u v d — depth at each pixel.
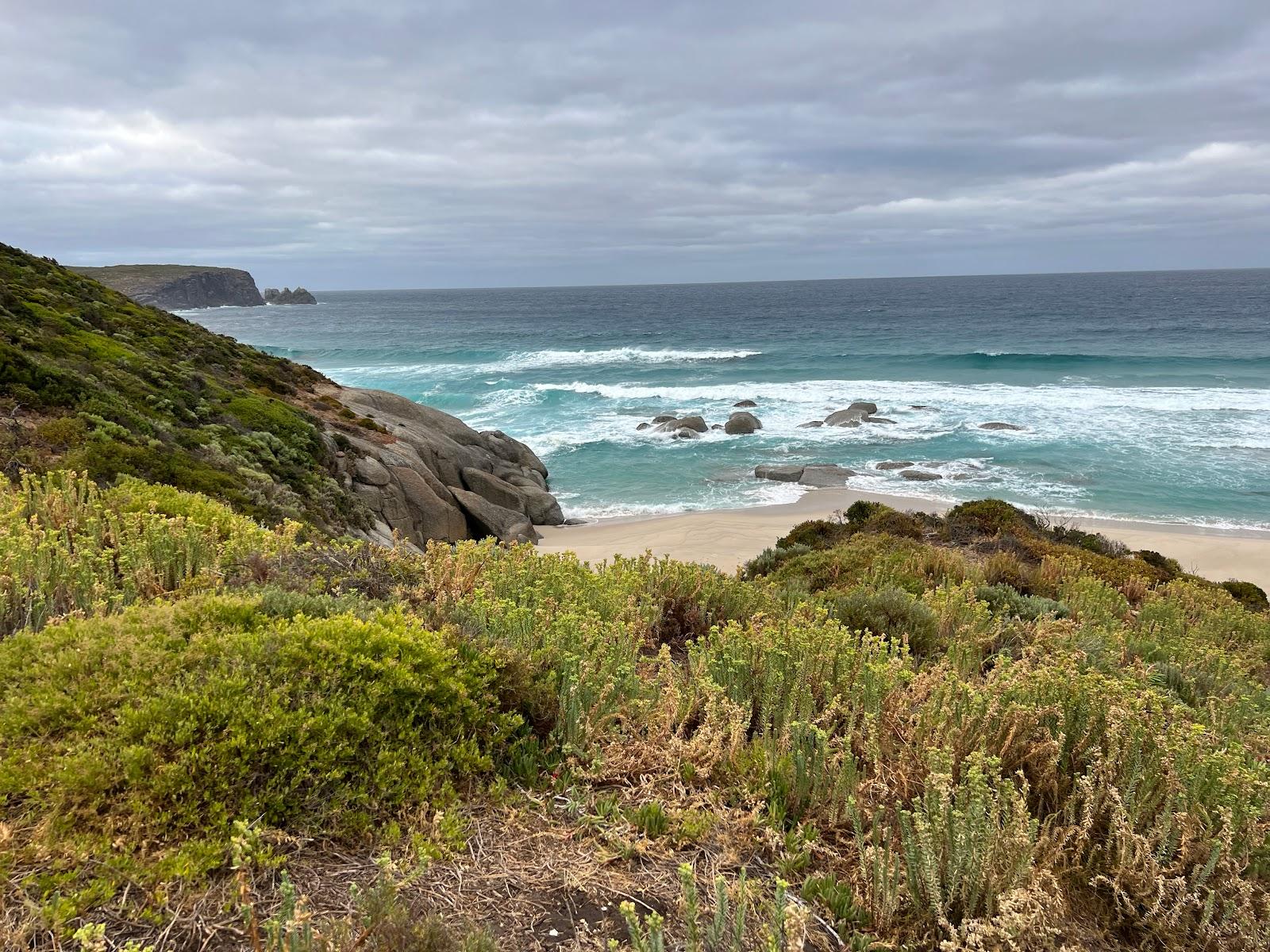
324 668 3.40
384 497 20.50
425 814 2.99
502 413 44.28
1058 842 3.12
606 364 65.94
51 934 2.23
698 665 4.39
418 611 4.97
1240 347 67.00
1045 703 4.02
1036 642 6.07
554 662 4.25
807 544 15.02
